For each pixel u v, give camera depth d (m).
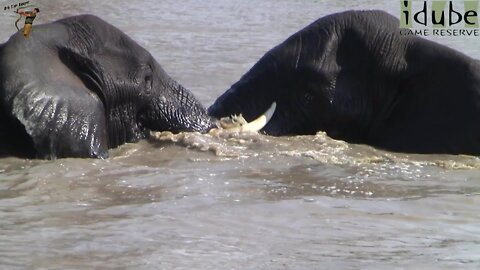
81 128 41.28
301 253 29.89
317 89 47.75
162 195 35.84
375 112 48.22
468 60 47.56
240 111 48.31
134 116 45.34
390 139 47.41
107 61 44.12
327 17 48.81
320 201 35.72
